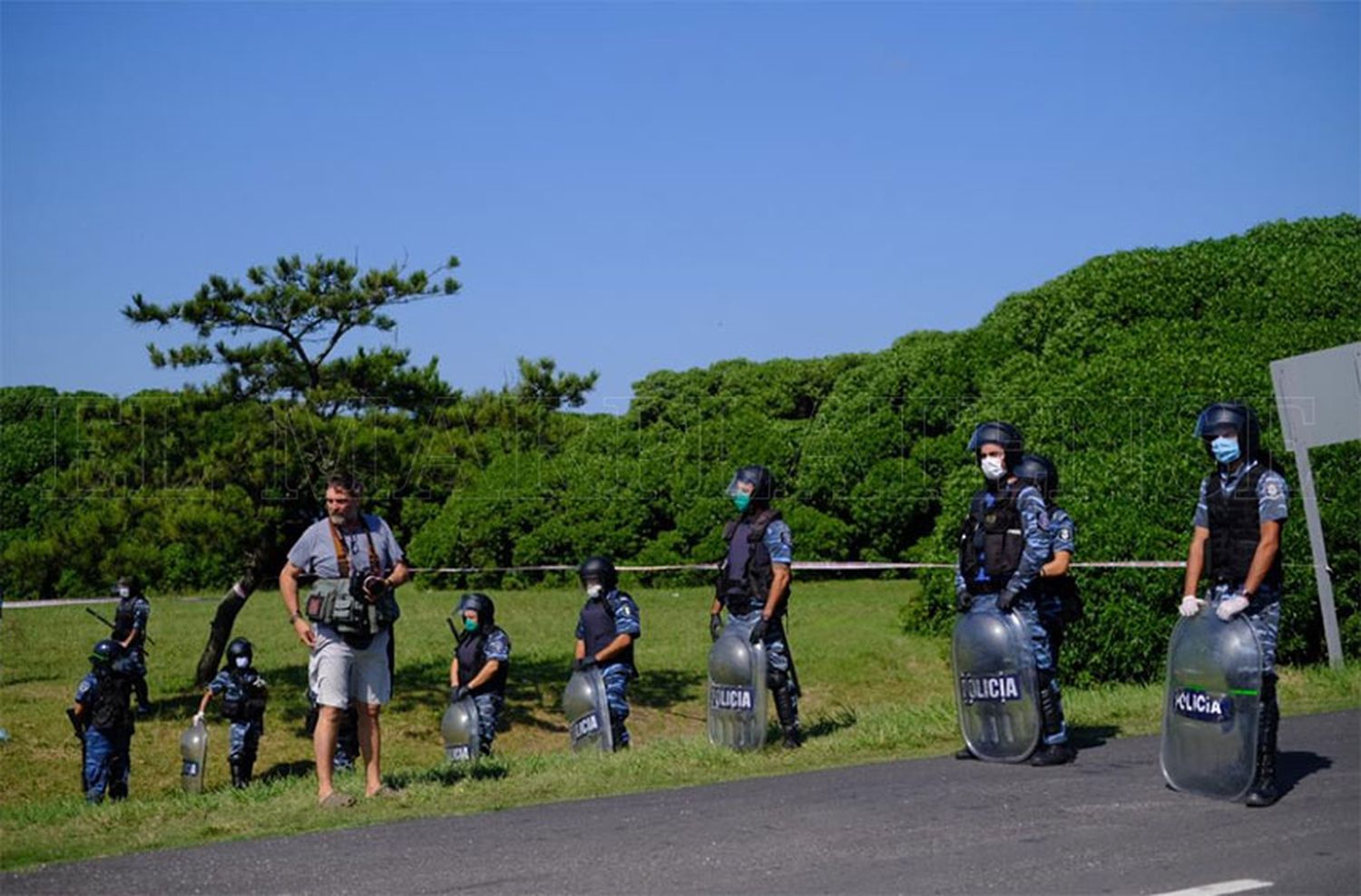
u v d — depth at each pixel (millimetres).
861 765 8352
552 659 21312
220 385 16984
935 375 32812
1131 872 5453
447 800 7598
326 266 17547
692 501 30891
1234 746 6703
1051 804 6777
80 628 25172
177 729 16344
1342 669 12375
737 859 5840
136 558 16156
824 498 33406
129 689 12828
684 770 8492
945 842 6043
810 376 46812
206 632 23984
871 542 32719
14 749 15383
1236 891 5164
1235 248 19703
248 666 13773
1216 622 6824
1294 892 5141
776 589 9289
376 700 7824
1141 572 15430
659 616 25812
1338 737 8602
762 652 9180
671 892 5352
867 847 5980
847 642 21578
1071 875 5434
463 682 11758
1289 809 6523
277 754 15812
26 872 6012
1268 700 6664
